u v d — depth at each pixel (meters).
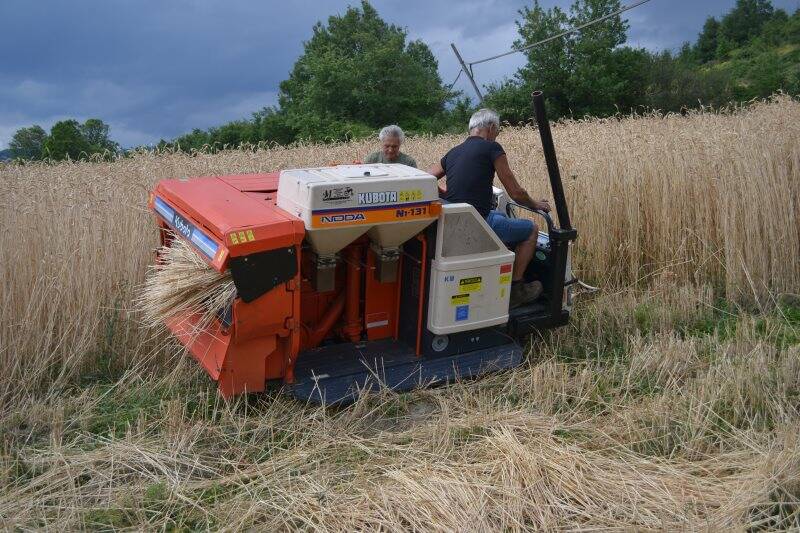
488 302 5.13
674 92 32.50
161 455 4.18
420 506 3.71
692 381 5.18
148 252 5.95
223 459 4.21
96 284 5.52
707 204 7.31
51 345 5.31
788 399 4.85
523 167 8.82
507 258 5.12
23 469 4.10
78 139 23.36
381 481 3.99
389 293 5.28
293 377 4.72
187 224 4.70
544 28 32.22
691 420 4.57
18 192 6.23
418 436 4.47
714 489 3.92
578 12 32.56
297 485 3.96
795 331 6.10
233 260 4.11
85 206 6.09
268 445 4.37
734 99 32.97
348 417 4.64
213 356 4.50
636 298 7.05
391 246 4.82
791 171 7.49
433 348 5.12
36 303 5.26
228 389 4.44
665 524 3.63
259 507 3.75
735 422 4.60
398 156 6.62
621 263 7.57
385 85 34.78
